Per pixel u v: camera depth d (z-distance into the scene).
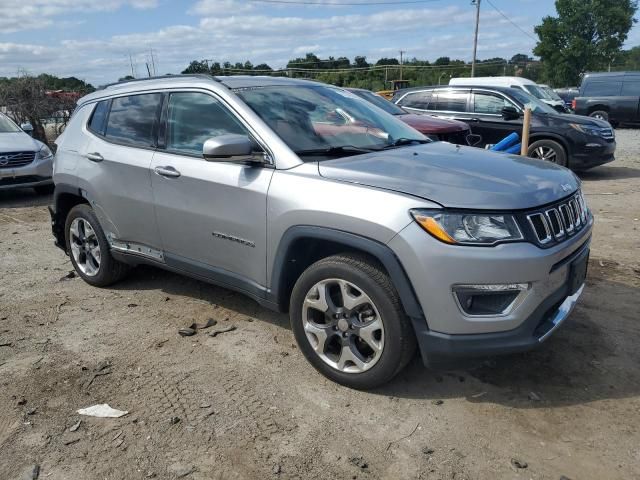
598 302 4.48
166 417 3.12
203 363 3.70
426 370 3.54
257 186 3.50
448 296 2.87
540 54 56.38
